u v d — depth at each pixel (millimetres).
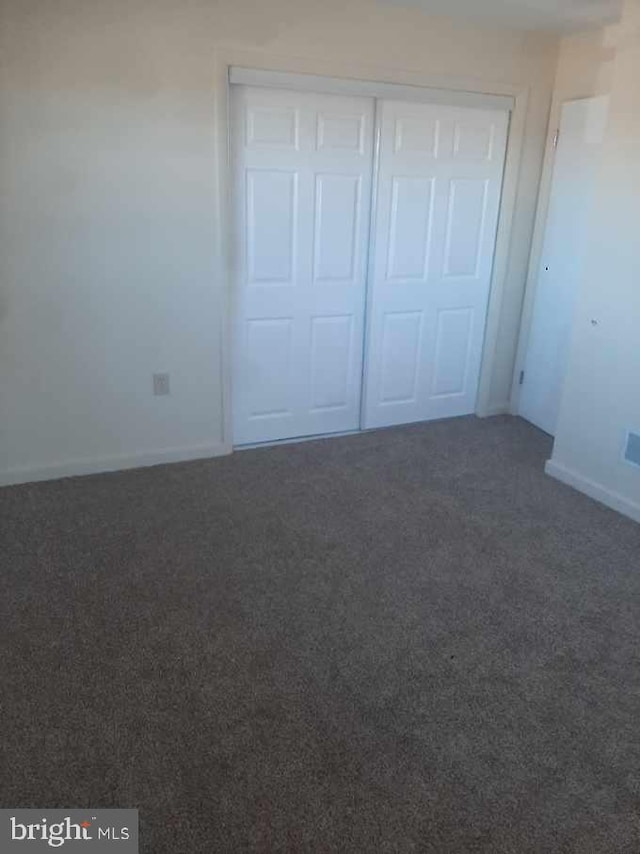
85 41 2824
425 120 3635
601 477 3277
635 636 2309
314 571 2625
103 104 2926
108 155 2996
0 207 2883
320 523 2996
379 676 2080
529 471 3607
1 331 3045
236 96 3195
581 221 3709
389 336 3984
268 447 3818
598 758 1809
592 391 3264
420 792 1685
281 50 3156
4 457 3227
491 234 4047
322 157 3463
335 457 3713
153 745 1794
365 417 4086
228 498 3201
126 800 1633
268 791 1672
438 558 2748
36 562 2613
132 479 3367
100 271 3137
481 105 3691
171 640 2205
